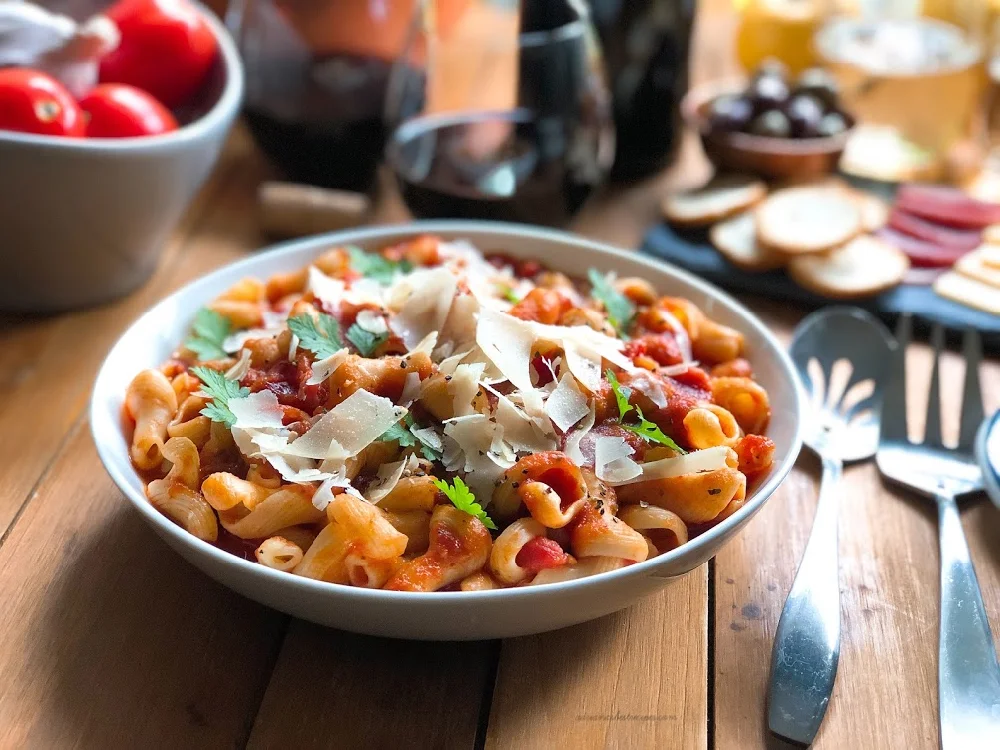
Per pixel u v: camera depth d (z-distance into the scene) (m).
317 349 0.28
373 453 0.27
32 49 0.38
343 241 0.35
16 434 0.32
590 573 0.25
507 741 0.24
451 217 0.42
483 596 0.22
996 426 0.31
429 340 0.28
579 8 0.43
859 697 0.25
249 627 0.26
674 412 0.28
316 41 0.46
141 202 0.36
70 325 0.38
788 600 0.27
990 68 0.51
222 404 0.27
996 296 0.39
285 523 0.26
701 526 0.27
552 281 0.34
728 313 0.33
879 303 0.39
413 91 0.45
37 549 0.28
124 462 0.27
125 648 0.26
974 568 0.28
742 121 0.46
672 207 0.44
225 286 0.33
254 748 0.23
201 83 0.42
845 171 0.49
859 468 0.32
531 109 0.43
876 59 0.48
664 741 0.24
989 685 0.25
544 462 0.26
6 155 0.33
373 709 0.24
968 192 0.47
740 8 0.55
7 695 0.24
